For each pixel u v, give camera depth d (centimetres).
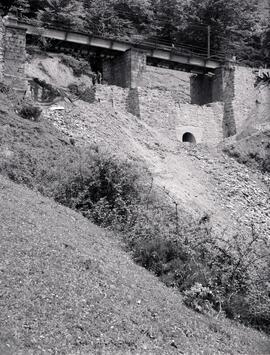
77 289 900
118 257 1188
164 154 2777
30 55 3525
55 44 3909
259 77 4425
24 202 1305
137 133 2912
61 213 1363
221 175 2872
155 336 859
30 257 952
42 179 1639
